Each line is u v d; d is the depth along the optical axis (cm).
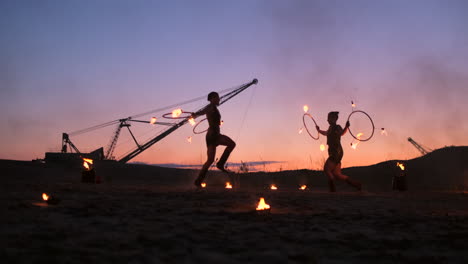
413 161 2198
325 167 1160
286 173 2172
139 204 651
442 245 408
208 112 1006
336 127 1163
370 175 2070
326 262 337
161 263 311
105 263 304
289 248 378
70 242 362
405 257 356
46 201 607
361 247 394
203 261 322
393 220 566
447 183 1681
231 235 429
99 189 896
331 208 709
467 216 622
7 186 852
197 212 585
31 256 310
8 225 421
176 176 2236
